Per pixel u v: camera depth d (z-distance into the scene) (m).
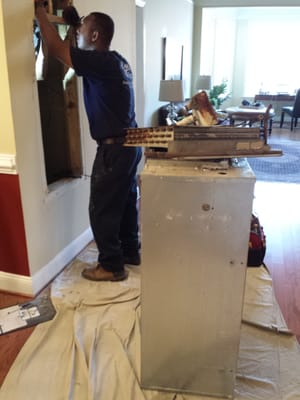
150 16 4.30
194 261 1.34
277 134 7.52
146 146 1.47
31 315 2.00
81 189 2.66
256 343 1.81
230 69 9.02
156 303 1.42
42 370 1.63
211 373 1.50
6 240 2.11
